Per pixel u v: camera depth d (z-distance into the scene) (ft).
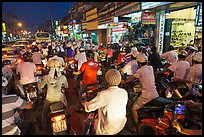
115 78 10.44
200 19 27.61
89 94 16.79
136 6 36.27
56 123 12.64
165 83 16.30
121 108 10.52
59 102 14.25
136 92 16.72
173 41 36.32
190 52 22.77
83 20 100.37
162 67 24.13
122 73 19.48
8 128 9.87
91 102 10.37
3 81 11.92
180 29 36.50
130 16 47.50
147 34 39.68
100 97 10.35
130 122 16.07
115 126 10.45
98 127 10.73
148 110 13.57
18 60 29.53
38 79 21.56
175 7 29.81
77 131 15.44
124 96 10.63
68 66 33.09
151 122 12.89
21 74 19.26
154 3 29.76
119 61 28.22
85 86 18.94
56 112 12.95
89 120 11.72
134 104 14.70
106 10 62.54
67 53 36.96
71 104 21.24
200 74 15.06
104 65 41.63
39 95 19.85
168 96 15.31
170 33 35.53
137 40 42.78
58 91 14.80
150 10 33.40
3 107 9.66
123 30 48.16
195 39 33.55
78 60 28.27
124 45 39.14
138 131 14.17
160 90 16.55
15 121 11.49
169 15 35.17
